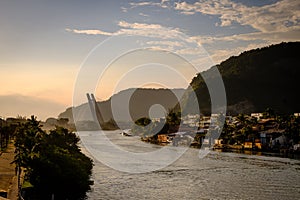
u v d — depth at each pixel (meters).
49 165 66.50
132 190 77.06
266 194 74.00
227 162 126.12
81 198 69.25
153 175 96.62
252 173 101.19
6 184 74.06
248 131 183.88
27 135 80.12
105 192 74.56
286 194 74.19
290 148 161.25
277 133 178.12
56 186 66.62
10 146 175.50
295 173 100.94
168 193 74.50
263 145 172.62
